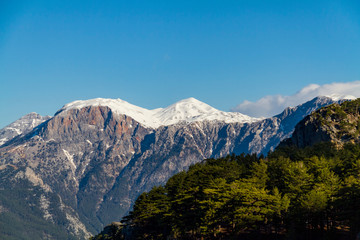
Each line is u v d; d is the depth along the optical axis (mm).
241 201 104688
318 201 98000
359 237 90062
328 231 97750
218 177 129750
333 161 129625
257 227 109625
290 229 100438
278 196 104250
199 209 116750
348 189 98500
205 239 114750
